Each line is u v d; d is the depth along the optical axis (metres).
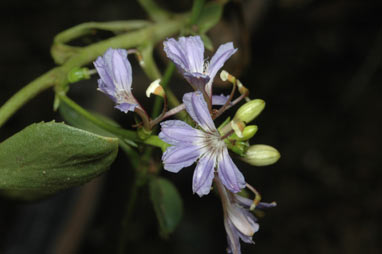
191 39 0.20
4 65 0.34
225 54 0.20
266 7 0.33
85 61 0.22
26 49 0.35
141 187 0.23
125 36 0.23
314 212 0.38
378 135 0.41
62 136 0.19
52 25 0.36
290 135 0.40
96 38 0.23
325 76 0.42
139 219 0.34
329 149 0.40
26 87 0.22
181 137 0.19
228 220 0.20
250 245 0.36
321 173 0.39
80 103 0.32
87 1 0.37
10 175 0.20
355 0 0.40
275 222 0.38
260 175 0.39
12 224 0.29
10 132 0.32
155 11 0.24
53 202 0.29
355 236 0.37
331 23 0.42
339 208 0.38
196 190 0.19
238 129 0.19
